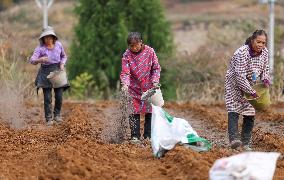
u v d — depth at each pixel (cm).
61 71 2225
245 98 1680
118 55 3369
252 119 1747
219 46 3431
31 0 8488
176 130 1582
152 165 1502
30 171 1424
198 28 7188
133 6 3369
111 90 3372
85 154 1538
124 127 1856
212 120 2361
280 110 2738
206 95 3153
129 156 1609
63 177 1294
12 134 1973
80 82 3272
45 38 2222
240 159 1197
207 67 3247
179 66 3281
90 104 2836
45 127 2181
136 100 1866
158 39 3378
